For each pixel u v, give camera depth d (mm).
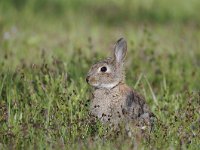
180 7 41031
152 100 19578
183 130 16625
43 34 31875
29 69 21781
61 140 15430
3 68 21812
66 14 38219
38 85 19094
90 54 25578
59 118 17000
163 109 18438
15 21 34594
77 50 26453
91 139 15562
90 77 17688
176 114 17797
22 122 16750
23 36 30266
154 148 15188
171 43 29609
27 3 38938
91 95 18281
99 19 37719
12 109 17703
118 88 17547
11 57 24656
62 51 26219
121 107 17203
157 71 22906
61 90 18844
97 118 16672
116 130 16156
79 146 14969
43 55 21672
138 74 21906
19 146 15508
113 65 17828
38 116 17297
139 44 26766
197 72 23422
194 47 28281
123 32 32938
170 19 38406
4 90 19406
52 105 17844
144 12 39594
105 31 34031
